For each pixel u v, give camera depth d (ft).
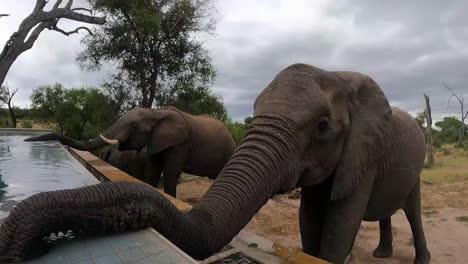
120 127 26.86
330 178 10.91
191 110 55.21
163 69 56.08
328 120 9.21
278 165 8.50
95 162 23.68
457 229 24.76
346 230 10.98
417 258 17.37
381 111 10.69
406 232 24.08
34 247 5.88
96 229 6.28
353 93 10.27
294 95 9.14
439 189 39.34
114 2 49.98
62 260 5.77
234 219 7.60
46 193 5.98
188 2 53.93
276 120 8.82
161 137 26.99
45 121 68.95
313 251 12.63
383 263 18.94
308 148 9.29
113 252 6.02
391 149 12.61
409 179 14.12
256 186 8.10
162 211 6.62
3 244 5.67
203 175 30.89
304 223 12.69
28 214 5.64
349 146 10.03
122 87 55.26
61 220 5.86
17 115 94.79
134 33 52.95
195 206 7.95
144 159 33.35
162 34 53.78
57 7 47.65
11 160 21.53
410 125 14.87
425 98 67.15
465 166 61.26
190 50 56.24
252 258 10.64
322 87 9.54
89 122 61.98
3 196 12.89
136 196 6.44
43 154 24.56
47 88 67.10
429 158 65.00
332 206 11.32
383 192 13.07
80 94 65.10
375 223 26.30
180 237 6.79
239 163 8.39
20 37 43.80
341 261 11.00
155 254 5.95
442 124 176.86
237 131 52.75
